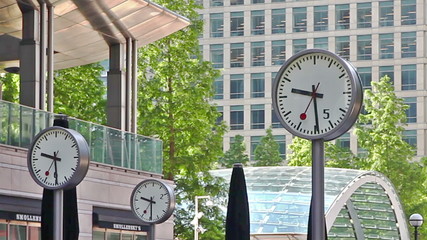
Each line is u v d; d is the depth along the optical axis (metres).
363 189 71.50
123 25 35.56
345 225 72.00
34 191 27.80
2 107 26.44
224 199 54.53
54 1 31.31
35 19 30.80
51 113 28.86
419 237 74.81
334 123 10.41
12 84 46.88
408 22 114.81
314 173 10.60
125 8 33.53
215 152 52.97
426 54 114.31
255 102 117.81
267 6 118.12
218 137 53.28
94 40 36.66
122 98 37.25
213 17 119.69
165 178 52.12
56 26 34.31
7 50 33.88
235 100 118.31
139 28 36.56
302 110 10.55
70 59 39.53
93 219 31.30
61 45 37.16
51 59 31.72
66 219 20.73
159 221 26.66
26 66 30.61
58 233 17.80
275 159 94.19
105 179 32.16
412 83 114.25
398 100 75.81
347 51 115.62
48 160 17.81
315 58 10.54
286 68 10.63
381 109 75.56
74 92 49.06
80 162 17.56
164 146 52.34
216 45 119.38
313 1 116.69
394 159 74.19
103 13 33.44
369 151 77.00
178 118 52.00
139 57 53.69
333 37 116.06
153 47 52.78
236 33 118.94
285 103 10.62
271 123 117.19
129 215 33.72
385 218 72.31
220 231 54.56
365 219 72.56
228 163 97.94
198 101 52.16
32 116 27.88
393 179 73.75
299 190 66.44
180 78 52.78
